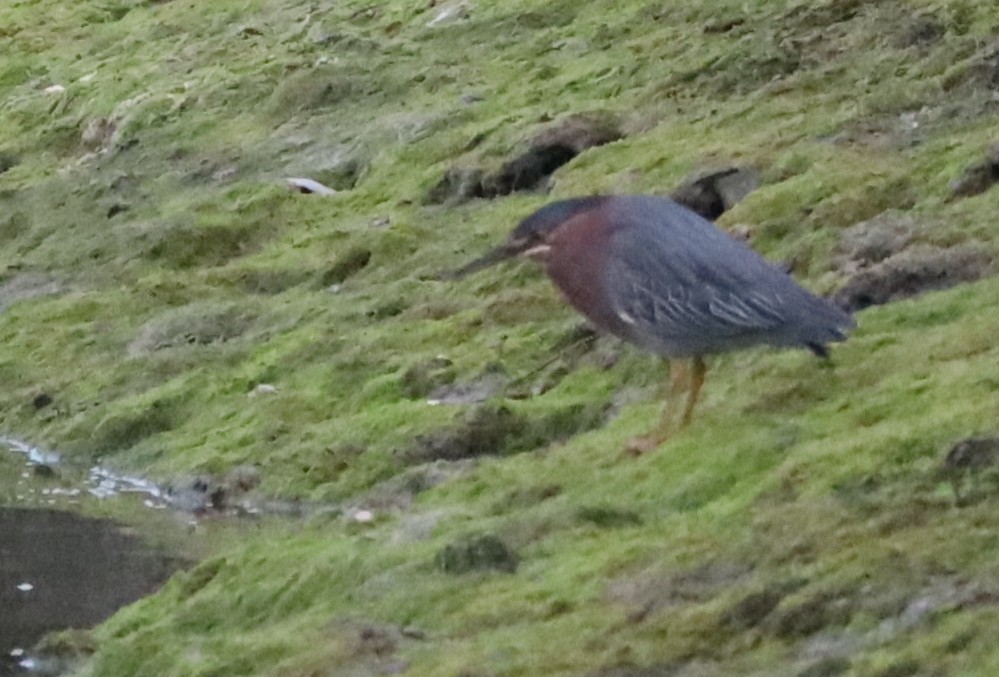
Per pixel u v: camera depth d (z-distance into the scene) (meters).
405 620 9.48
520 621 9.15
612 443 11.60
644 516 10.35
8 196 20.53
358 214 17.78
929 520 9.06
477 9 21.75
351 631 9.39
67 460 14.48
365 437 13.16
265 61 22.09
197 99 21.42
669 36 19.41
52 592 11.34
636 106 17.97
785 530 9.33
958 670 7.70
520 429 12.84
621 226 11.25
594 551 9.80
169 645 9.94
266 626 9.98
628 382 13.02
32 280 18.16
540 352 13.94
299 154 19.59
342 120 20.03
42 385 15.62
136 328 16.28
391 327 14.97
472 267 11.94
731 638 8.48
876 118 16.06
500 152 17.77
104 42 25.12
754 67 17.97
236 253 17.77
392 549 10.37
